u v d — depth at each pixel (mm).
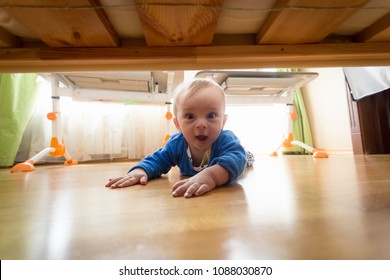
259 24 626
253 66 706
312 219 294
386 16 593
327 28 586
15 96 1426
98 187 589
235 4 539
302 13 522
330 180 584
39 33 568
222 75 1383
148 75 1295
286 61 702
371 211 320
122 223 301
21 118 1456
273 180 615
